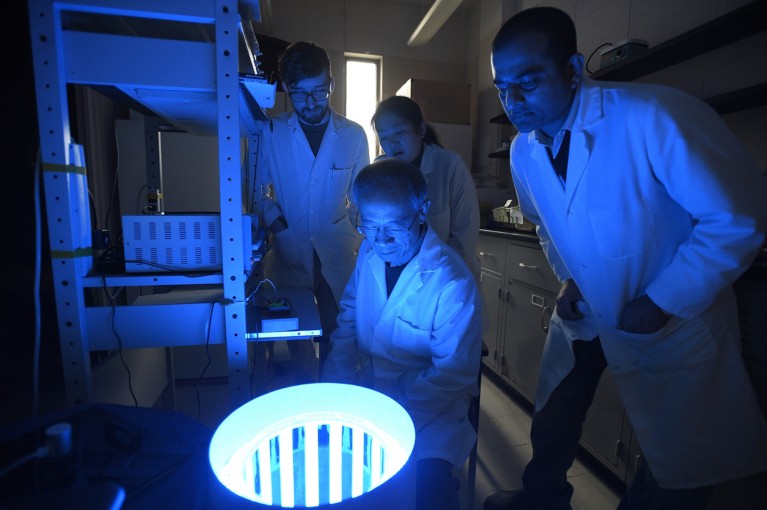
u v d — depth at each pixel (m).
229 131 0.92
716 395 0.96
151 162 1.58
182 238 0.99
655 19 2.12
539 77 0.90
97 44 0.87
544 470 1.30
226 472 0.56
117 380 1.21
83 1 0.84
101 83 0.89
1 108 2.21
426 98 3.81
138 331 0.97
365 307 1.10
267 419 0.63
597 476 1.61
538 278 2.02
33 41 0.83
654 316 0.91
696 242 0.85
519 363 2.19
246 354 1.00
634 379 1.06
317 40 4.19
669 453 0.99
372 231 0.92
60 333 0.92
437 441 0.84
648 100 0.90
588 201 0.99
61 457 0.51
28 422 0.59
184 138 2.44
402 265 1.04
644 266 0.98
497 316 2.40
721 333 0.96
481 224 2.99
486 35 4.04
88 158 2.30
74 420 0.61
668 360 0.97
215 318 0.99
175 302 1.14
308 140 1.73
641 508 1.11
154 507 0.48
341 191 1.75
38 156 0.87
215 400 2.07
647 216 0.95
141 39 0.88
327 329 1.82
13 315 2.24
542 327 1.99
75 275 0.91
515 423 2.01
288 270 1.81
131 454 0.56
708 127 0.85
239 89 0.93
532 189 1.18
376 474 0.63
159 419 0.62
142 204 2.42
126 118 2.69
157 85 0.90
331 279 1.77
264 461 0.63
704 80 1.87
